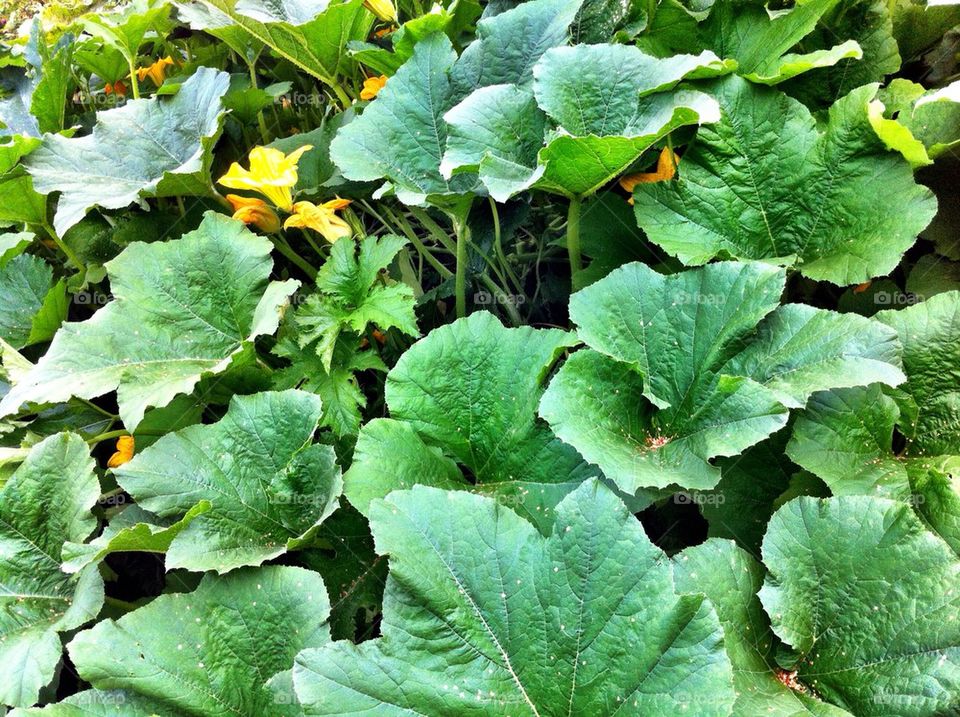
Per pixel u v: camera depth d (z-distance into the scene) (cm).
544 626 65
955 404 73
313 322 85
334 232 91
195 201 108
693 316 76
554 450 76
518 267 106
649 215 83
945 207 85
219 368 83
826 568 66
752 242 84
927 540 63
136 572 94
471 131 82
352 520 79
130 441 93
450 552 65
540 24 90
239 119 114
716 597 66
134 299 90
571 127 82
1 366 100
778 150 82
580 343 84
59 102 117
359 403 84
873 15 91
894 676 62
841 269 78
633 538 65
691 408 75
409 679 63
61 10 137
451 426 79
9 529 81
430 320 101
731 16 92
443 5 106
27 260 105
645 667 62
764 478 76
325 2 102
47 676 72
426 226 98
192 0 113
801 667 66
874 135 78
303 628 70
